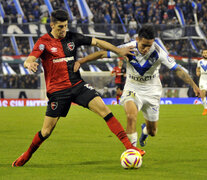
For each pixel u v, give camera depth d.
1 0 102.44
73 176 17.84
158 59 22.09
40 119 52.28
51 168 20.00
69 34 20.12
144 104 23.70
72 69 20.03
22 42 80.06
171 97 87.06
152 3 108.19
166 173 18.48
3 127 42.44
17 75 80.62
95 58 21.12
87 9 105.12
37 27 80.12
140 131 39.69
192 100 87.69
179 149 26.80
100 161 22.16
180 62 85.25
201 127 41.47
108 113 19.89
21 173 18.66
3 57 79.75
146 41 20.30
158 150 26.36
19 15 101.19
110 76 83.81
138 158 19.27
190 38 85.25
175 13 108.75
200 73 56.81
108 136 34.75
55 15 19.03
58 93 19.83
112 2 106.62
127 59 21.92
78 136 34.75
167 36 84.50
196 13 110.06
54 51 19.66
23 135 35.59
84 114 62.03
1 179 17.28
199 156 23.78
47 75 20.09
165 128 40.50
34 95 81.56
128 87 23.41
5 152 25.94
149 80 23.05
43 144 29.55
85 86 20.27
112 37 81.31
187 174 18.25
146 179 17.09
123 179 17.08
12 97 80.88
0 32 79.12
